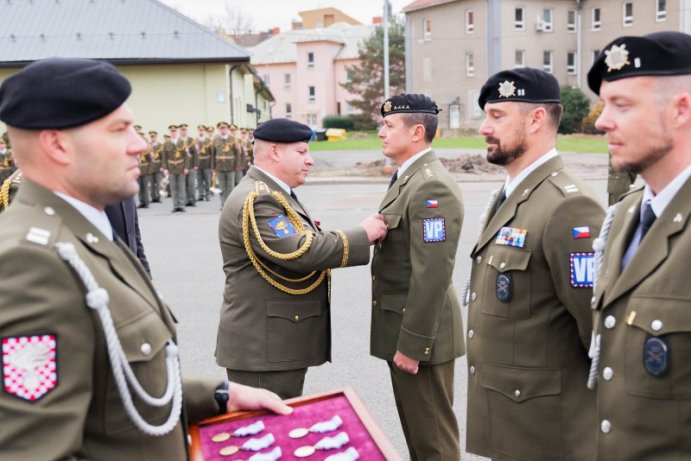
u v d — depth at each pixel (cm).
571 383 242
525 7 4059
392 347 323
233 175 1622
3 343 129
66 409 133
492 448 255
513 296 247
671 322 161
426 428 320
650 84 164
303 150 322
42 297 133
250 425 205
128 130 156
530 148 254
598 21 4144
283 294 312
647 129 166
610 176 483
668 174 170
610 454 175
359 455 187
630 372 171
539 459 243
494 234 259
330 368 495
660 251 168
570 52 4247
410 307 301
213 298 695
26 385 130
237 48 2059
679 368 161
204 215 1430
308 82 6112
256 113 3534
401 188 320
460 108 4291
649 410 166
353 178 2181
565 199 238
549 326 243
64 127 146
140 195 1597
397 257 319
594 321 192
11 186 285
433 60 4403
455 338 324
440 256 298
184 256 923
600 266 197
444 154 2688
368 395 448
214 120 2089
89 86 147
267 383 311
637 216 185
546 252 238
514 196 257
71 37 2086
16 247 134
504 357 250
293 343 312
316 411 215
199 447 193
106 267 154
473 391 263
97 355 144
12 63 2023
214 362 509
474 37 4144
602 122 173
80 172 150
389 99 324
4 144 1667
